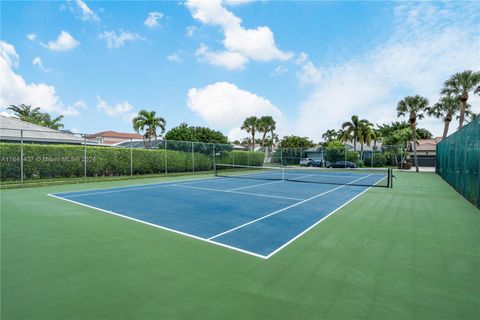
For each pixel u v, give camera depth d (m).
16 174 13.73
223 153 25.48
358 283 3.26
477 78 24.53
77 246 4.58
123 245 4.64
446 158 16.20
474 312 2.64
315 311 2.65
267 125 48.94
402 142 40.66
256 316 2.55
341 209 7.83
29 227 5.75
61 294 2.97
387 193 11.27
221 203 8.66
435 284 3.25
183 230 5.57
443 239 5.04
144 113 32.75
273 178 18.41
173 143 21.05
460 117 25.95
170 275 3.47
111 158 17.42
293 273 3.54
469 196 9.20
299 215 7.02
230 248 4.50
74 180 15.05
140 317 2.54
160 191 11.43
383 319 2.52
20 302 2.80
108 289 3.09
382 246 4.62
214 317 2.54
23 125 21.03
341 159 32.78
